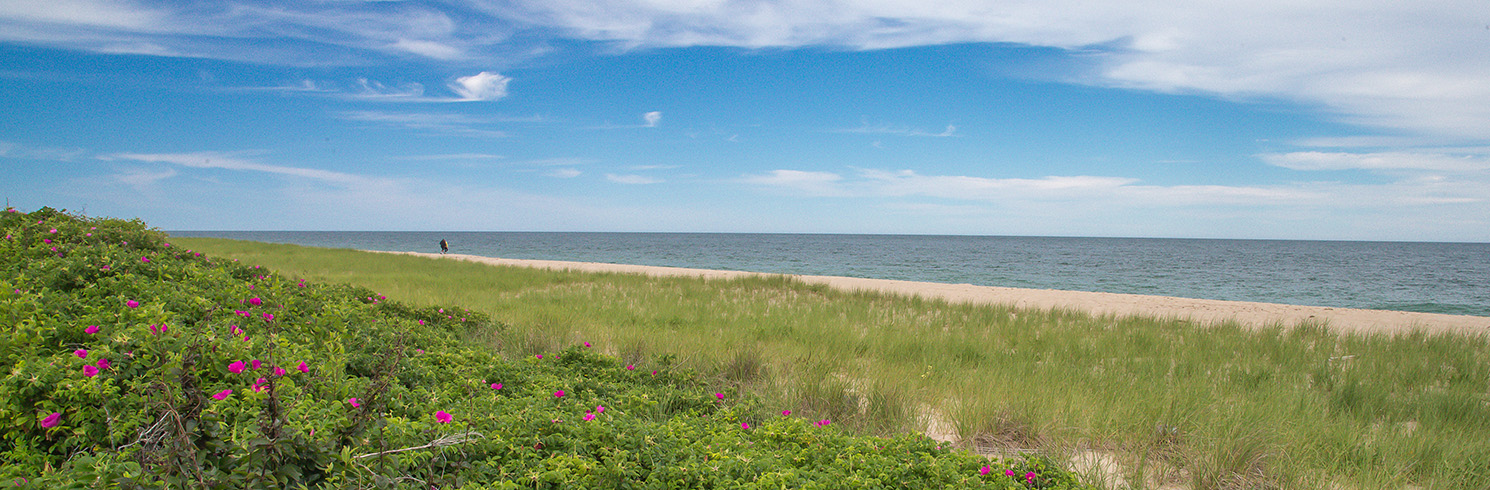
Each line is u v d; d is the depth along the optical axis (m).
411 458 3.25
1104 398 6.20
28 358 3.62
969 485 3.76
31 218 8.44
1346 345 10.23
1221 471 4.48
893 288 21.27
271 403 3.00
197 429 2.74
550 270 22.91
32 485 2.51
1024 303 17.22
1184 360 8.48
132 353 3.83
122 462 2.66
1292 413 5.70
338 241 139.00
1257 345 9.89
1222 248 121.00
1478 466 4.63
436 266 24.00
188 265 7.66
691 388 6.23
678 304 13.45
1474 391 7.27
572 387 5.67
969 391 6.34
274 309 6.21
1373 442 4.95
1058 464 4.50
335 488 2.80
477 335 8.70
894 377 6.79
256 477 2.58
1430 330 12.43
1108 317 13.62
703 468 3.67
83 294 5.73
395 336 6.32
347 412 3.57
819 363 7.20
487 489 3.23
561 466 3.51
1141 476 4.30
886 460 3.95
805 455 4.10
